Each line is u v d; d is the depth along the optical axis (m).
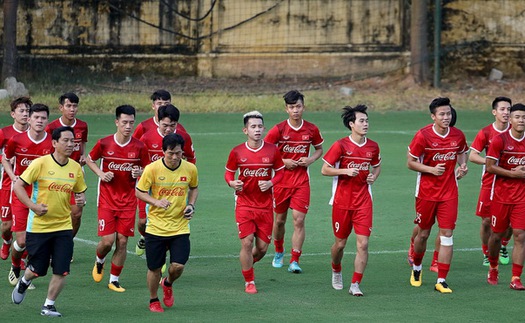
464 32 113.25
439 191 36.22
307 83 109.88
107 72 109.31
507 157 36.75
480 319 32.12
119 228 36.03
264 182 35.50
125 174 36.34
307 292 35.97
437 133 36.31
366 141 35.94
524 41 113.19
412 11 106.81
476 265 41.28
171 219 32.03
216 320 31.41
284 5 111.00
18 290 32.16
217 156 70.94
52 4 107.62
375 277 38.81
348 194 35.62
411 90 105.75
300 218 39.41
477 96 105.38
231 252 42.94
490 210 37.94
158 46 110.31
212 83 109.12
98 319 31.27
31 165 31.52
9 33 98.06
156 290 32.53
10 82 95.50
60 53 108.25
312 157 40.28
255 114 36.03
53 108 91.62
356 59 111.44
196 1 110.25
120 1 109.06
